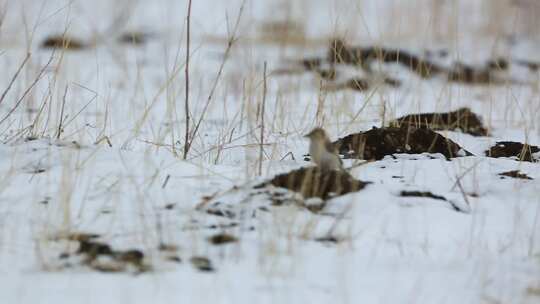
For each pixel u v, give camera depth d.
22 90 19.44
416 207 11.09
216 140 15.07
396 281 8.71
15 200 10.67
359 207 10.90
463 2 32.59
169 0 34.72
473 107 20.45
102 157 12.45
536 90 20.95
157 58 26.39
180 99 20.41
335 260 9.22
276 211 10.30
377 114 17.67
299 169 11.61
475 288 8.62
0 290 8.02
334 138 15.24
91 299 7.87
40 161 12.10
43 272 8.57
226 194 10.90
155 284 8.29
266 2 32.09
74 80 20.59
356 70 22.14
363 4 29.83
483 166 13.31
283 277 8.64
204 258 9.03
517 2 28.67
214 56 26.48
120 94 20.56
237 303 7.93
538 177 12.82
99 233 9.59
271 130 15.59
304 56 23.95
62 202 10.09
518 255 9.65
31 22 27.64
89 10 31.98
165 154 13.27
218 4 34.44
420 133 14.46
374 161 13.12
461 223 10.66
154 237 9.55
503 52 26.39
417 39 25.77
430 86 23.11
